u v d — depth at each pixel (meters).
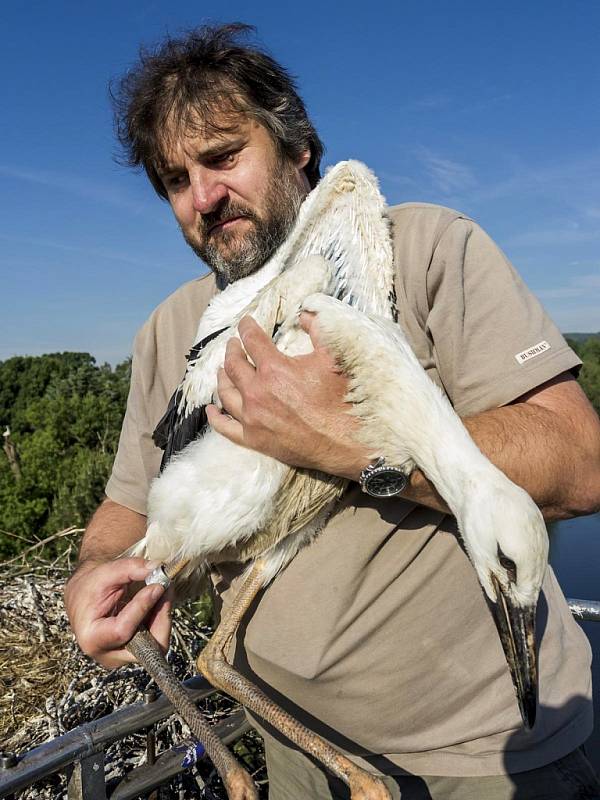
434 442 0.57
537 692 0.56
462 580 0.63
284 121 0.75
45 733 1.02
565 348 0.60
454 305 0.61
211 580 0.80
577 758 0.65
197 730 0.60
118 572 0.69
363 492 0.64
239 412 0.60
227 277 0.81
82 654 1.19
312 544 0.66
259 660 0.67
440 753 0.63
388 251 0.67
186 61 0.72
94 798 0.66
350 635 0.62
